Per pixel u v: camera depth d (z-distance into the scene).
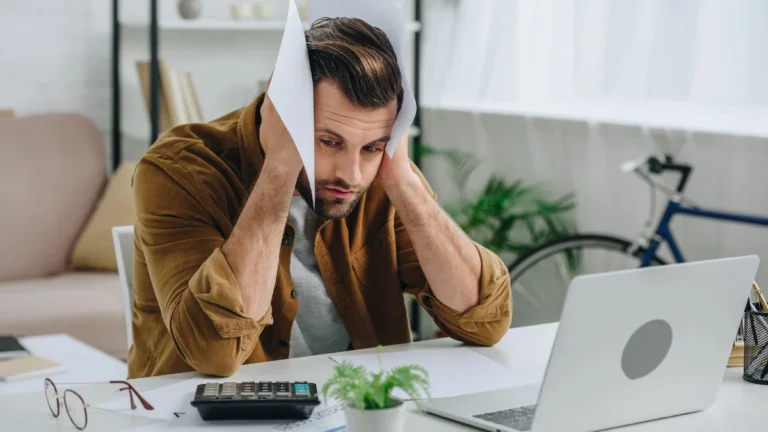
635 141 3.39
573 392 1.15
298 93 1.33
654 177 3.32
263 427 1.20
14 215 3.65
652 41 3.27
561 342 1.11
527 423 1.19
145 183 1.54
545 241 3.70
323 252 1.70
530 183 3.88
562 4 3.69
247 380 1.42
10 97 4.02
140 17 4.24
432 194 1.74
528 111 3.88
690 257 3.23
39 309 3.16
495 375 1.45
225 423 1.22
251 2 4.45
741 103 3.00
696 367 1.27
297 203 1.68
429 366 1.50
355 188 1.46
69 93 4.12
